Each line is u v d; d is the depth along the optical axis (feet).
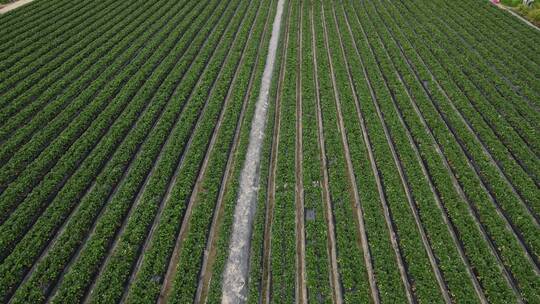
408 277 62.80
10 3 148.56
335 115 93.86
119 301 58.75
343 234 66.95
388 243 66.03
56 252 62.90
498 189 75.56
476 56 115.55
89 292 60.08
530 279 61.31
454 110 96.68
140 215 69.67
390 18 138.82
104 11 140.26
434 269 64.90
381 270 61.93
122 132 86.53
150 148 82.69
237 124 92.73
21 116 89.71
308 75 108.27
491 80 107.24
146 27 130.00
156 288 58.85
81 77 103.19
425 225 69.51
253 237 66.44
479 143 86.53
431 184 79.10
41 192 72.02
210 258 65.67
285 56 120.88
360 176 77.71
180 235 68.85
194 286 59.77
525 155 82.99
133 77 103.60
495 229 68.39
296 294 61.16
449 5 150.10
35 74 103.91
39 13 135.85
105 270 61.16
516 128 91.09
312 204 72.84
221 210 73.67
